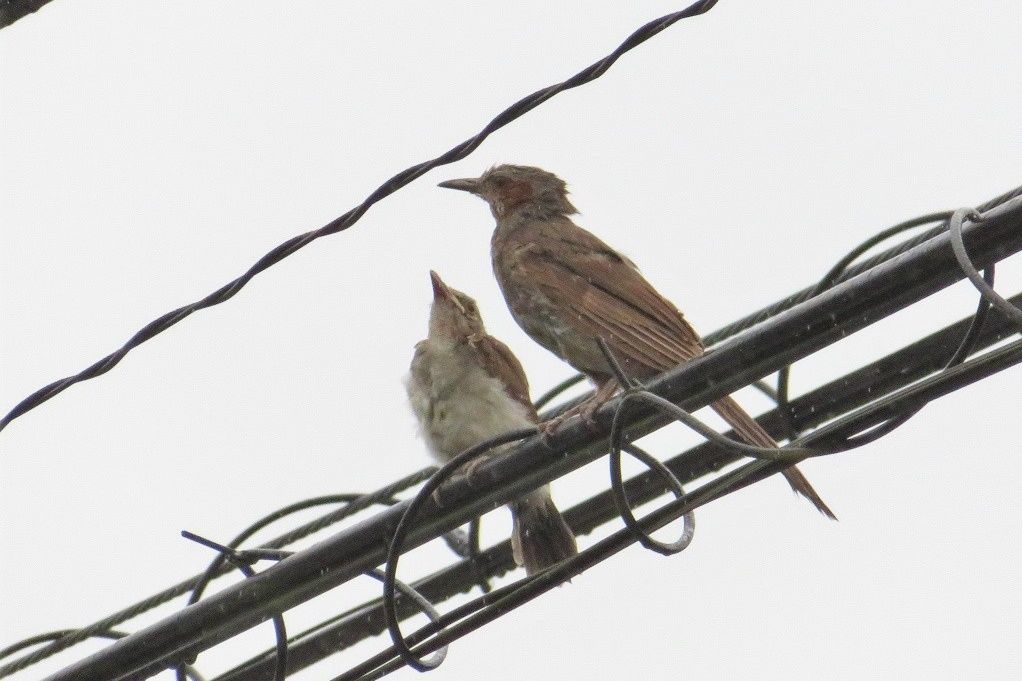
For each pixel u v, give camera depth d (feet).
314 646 43.45
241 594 35.27
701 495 32.22
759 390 41.39
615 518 44.04
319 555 34.96
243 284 38.47
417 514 34.30
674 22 34.91
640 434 33.76
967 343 31.53
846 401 40.70
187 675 41.04
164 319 39.17
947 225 33.50
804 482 34.40
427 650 34.91
